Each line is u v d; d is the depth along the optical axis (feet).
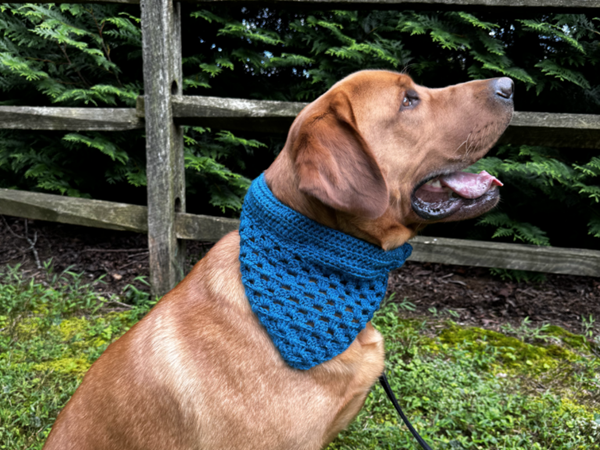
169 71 11.12
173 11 11.10
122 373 5.44
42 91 15.24
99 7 14.94
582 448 7.60
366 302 5.40
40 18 14.69
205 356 5.16
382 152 5.75
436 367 9.53
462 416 8.16
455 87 6.31
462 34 13.94
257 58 15.48
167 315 5.57
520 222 13.71
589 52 13.34
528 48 14.58
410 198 6.06
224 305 5.33
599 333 11.38
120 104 16.20
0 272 13.93
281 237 5.21
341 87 5.74
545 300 13.14
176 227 12.00
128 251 16.05
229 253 5.71
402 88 5.92
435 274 14.96
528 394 8.98
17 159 15.30
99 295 12.91
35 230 17.15
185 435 5.13
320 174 4.81
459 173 6.40
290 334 5.00
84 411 5.60
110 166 15.76
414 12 14.60
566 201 13.64
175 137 11.77
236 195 16.29
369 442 7.62
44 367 9.55
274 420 5.06
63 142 15.17
